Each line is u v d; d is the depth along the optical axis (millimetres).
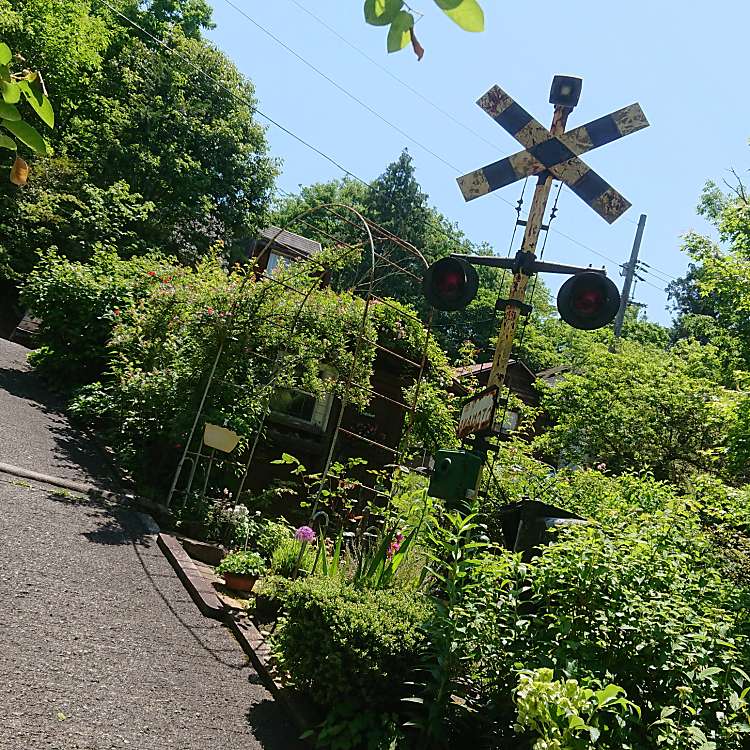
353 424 10914
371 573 4742
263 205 26156
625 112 5168
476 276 5312
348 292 9445
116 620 4598
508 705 3523
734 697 2932
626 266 25828
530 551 4949
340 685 3801
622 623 3297
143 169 22938
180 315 8547
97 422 9508
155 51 25578
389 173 39781
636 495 6527
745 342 13891
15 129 1292
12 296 18781
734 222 13836
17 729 3119
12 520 5586
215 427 7355
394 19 894
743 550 5398
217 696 4074
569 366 23766
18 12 18594
